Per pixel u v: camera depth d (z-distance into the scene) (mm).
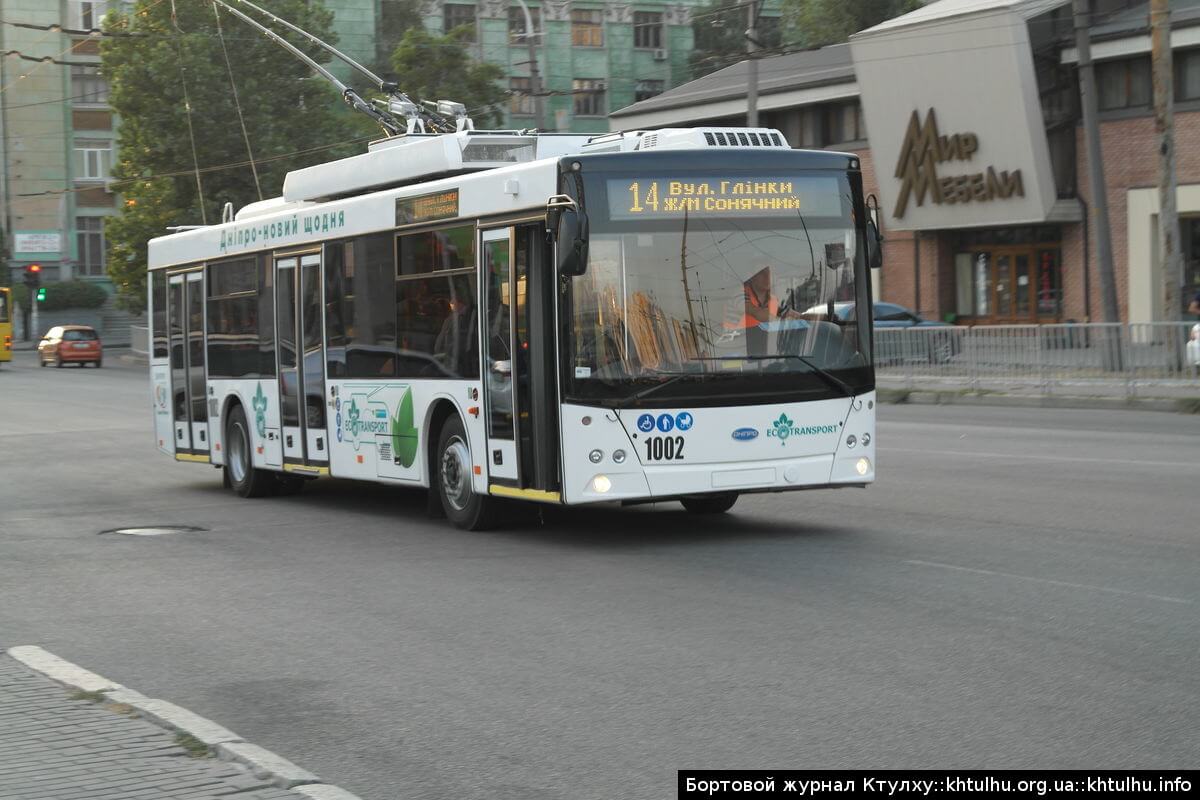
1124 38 44094
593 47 81562
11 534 14875
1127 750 6262
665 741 6617
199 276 19594
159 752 6484
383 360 15234
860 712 6984
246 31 57906
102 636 9492
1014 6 43938
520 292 12883
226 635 9438
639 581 10945
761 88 53906
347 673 8227
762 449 12594
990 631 8727
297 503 17516
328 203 16297
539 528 14250
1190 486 15641
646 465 12320
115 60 59625
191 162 58781
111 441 27938
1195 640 8352
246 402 18297
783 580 10750
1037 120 44938
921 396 33719
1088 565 10938
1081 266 46500
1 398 42656
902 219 49656
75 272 82312
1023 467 18141
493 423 13414
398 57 55188
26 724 6992
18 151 79875
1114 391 29547
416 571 11812
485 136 14547
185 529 15164
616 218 12344
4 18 78500
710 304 12516
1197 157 43719
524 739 6734
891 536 12805
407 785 6086
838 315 12922
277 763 6188
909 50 46844
